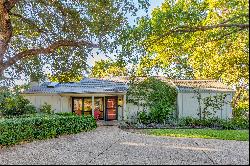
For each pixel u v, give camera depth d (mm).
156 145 12102
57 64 15758
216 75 26578
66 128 16688
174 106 24703
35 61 15977
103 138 14680
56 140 13875
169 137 14977
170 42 11203
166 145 12102
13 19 15094
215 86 25047
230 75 25578
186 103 24156
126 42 11664
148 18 10797
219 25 7707
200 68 28766
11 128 12141
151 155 9742
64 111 26719
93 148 11359
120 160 8875
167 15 10094
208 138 14422
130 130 19250
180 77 28750
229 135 15336
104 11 13523
